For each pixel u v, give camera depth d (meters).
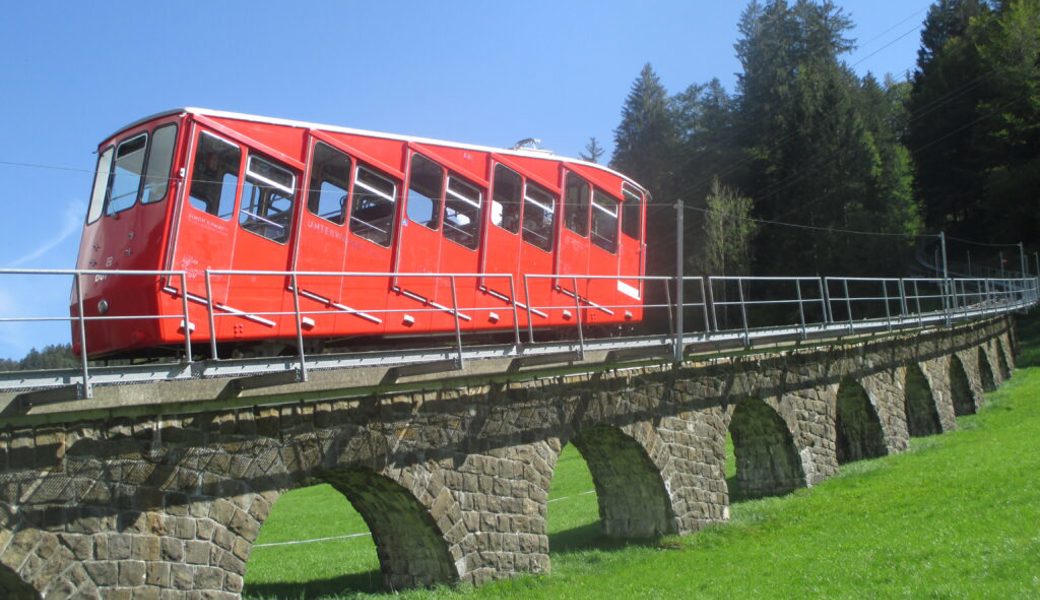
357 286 15.85
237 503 11.38
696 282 57.50
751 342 20.95
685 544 18.34
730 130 71.50
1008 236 64.50
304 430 12.24
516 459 15.43
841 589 13.52
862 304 57.41
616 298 22.20
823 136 60.62
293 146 15.16
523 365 15.16
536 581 14.92
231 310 13.94
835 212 59.44
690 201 68.56
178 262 13.32
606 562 17.20
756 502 22.12
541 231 20.00
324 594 15.84
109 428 10.23
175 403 10.66
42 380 9.53
